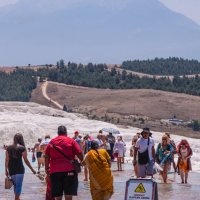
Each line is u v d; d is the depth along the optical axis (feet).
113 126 373.81
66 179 80.79
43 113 483.10
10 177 89.71
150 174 114.62
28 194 109.81
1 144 288.92
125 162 218.59
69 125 372.58
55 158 81.20
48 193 86.79
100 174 85.30
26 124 302.66
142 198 80.33
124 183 134.72
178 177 156.04
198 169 191.62
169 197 108.58
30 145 286.87
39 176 90.53
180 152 138.92
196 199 106.01
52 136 331.98
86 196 107.86
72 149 81.51
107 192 85.92
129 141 312.91
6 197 104.32
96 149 86.22
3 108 475.31
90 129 357.00
